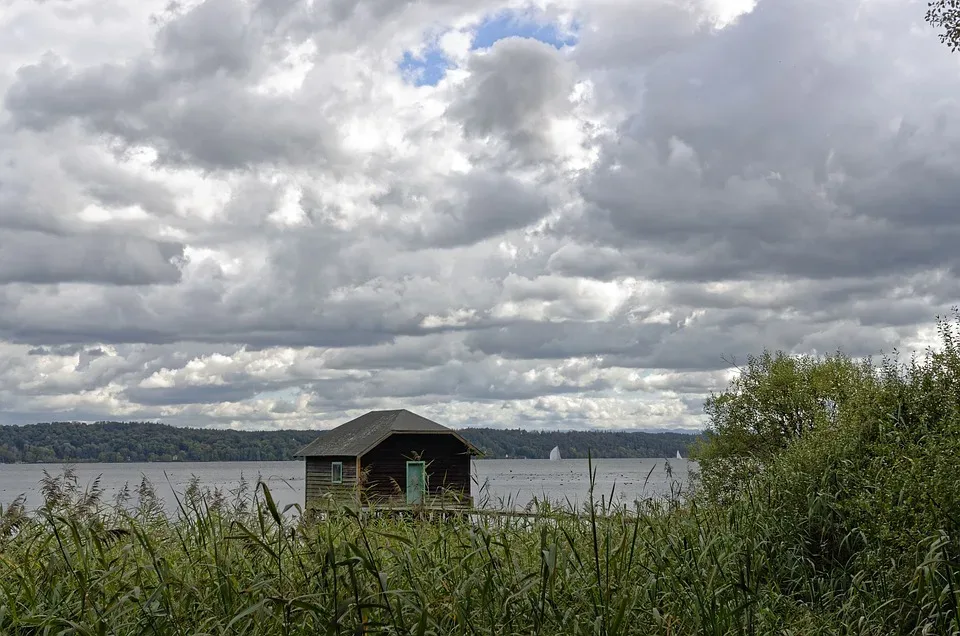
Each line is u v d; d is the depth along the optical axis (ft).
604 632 19.94
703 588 23.72
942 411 35.29
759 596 25.05
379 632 18.56
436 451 112.57
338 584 20.36
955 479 27.32
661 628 21.33
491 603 20.92
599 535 26.04
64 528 23.99
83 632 17.53
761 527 29.91
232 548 23.89
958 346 36.60
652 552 24.18
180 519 27.14
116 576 21.02
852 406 37.99
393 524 29.50
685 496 34.06
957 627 21.66
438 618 19.75
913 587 24.58
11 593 20.27
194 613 19.92
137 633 19.51
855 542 29.17
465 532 25.40
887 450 31.53
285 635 19.26
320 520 25.63
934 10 50.55
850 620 24.95
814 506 30.40
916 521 26.21
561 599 21.43
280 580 20.30
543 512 28.14
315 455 117.08
